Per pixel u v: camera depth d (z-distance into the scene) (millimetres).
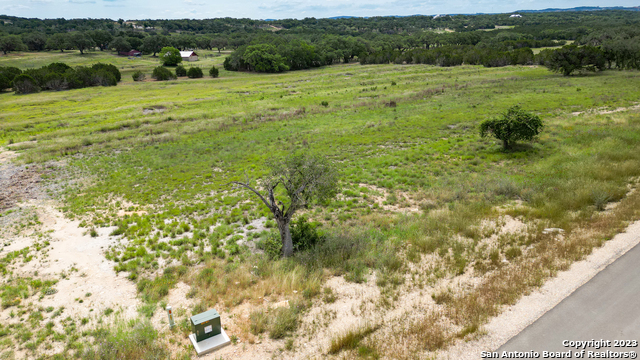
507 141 27719
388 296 11195
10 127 44844
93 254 15586
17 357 9594
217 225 18000
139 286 12734
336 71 107500
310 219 18172
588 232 13461
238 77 109938
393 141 32531
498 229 14883
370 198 20359
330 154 29828
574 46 68688
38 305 11977
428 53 112625
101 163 30578
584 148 25266
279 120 46188
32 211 20969
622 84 53406
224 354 9250
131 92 79750
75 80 88312
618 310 9430
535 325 9172
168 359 9109
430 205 18531
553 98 46219
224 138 37875
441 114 42188
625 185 17578
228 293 12008
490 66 94438
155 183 25250
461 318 9727
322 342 9406
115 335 10016
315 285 11906
